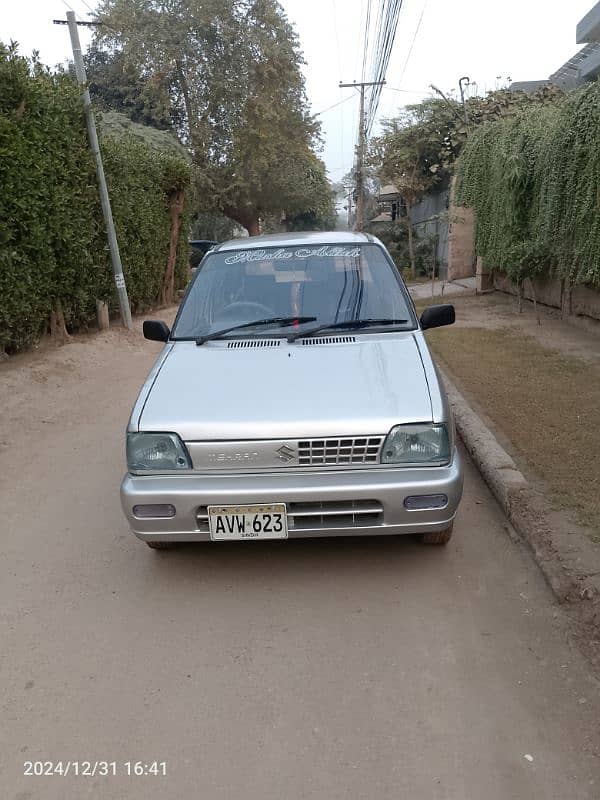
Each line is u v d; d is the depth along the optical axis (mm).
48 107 8695
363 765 2332
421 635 3035
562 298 10625
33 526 4297
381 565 3633
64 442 5961
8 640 3107
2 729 2564
